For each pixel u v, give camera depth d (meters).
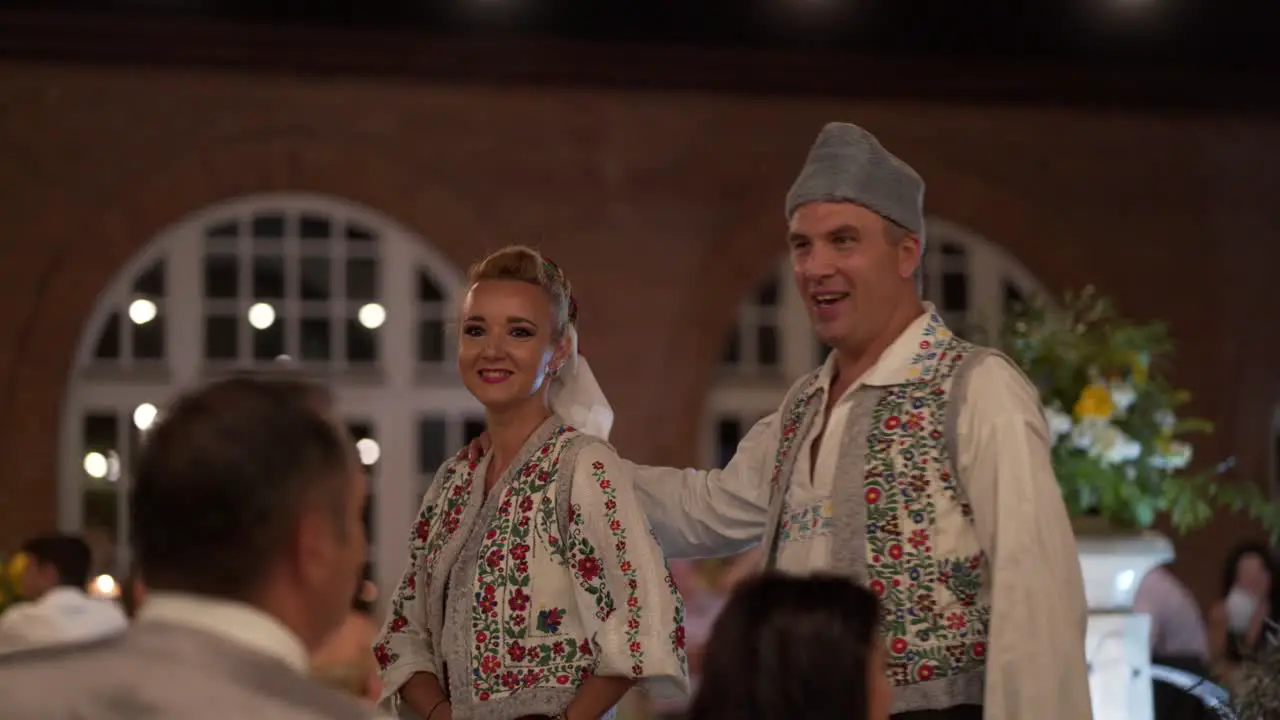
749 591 1.87
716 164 10.21
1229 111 10.82
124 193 9.59
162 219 9.62
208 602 1.57
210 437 1.57
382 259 10.13
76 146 9.55
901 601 2.70
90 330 9.73
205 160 9.66
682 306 10.13
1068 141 10.66
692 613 8.34
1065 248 10.61
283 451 1.58
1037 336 4.07
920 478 2.74
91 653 1.54
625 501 2.77
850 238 2.88
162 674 1.51
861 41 10.33
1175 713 4.01
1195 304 10.71
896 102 10.48
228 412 1.59
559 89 10.06
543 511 2.76
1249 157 10.83
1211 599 10.29
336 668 4.96
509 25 9.93
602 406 3.04
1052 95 10.60
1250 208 10.80
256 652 1.54
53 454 9.42
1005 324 4.20
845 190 2.87
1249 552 6.38
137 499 1.58
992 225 10.56
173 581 1.58
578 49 9.99
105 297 9.76
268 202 9.88
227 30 9.60
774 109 10.30
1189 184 10.77
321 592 1.62
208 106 9.69
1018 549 2.62
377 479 10.09
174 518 1.56
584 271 10.05
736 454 3.15
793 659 1.79
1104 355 4.02
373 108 9.88
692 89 10.20
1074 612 2.63
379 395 10.09
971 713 2.70
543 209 10.02
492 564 2.77
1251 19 10.70
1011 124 10.61
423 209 9.90
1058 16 10.55
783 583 1.86
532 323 2.84
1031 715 2.57
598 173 10.09
